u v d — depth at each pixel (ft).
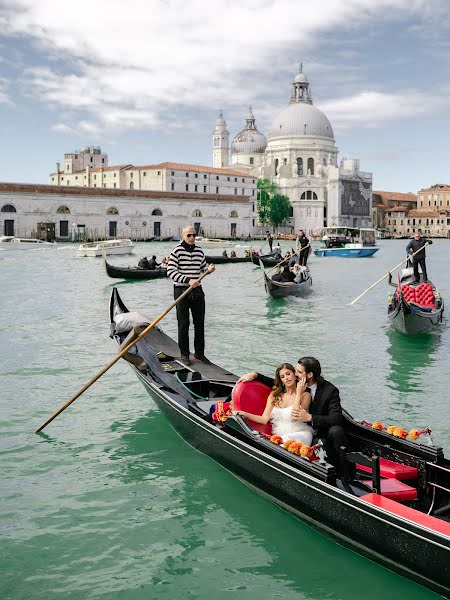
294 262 87.20
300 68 473.26
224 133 481.87
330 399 20.04
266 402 21.98
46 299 73.00
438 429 26.71
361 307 66.54
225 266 136.26
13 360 39.88
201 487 21.79
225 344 45.06
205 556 17.58
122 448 25.27
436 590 15.15
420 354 41.78
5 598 15.58
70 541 18.26
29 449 25.14
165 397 25.55
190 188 361.92
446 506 16.51
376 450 19.49
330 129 452.35
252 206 391.86
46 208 278.67
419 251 57.57
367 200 453.58
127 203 306.14
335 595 15.80
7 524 19.16
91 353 42.09
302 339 47.11
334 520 17.24
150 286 90.89
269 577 16.58
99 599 15.62
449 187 505.25
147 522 19.36
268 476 19.53
